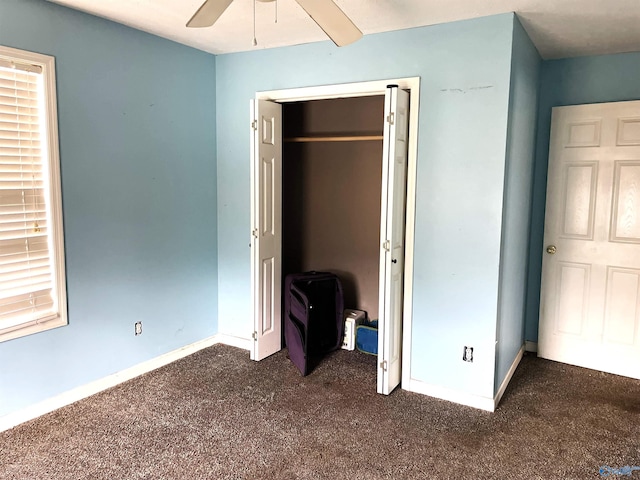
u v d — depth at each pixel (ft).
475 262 9.29
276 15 8.91
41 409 8.84
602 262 11.27
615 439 8.36
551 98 11.91
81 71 8.96
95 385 9.81
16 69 7.96
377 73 10.03
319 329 12.20
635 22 8.91
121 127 9.84
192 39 10.69
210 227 12.47
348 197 13.32
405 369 10.26
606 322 11.32
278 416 9.01
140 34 10.06
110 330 10.00
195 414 9.05
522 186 10.69
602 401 9.83
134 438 8.18
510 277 10.19
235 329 12.73
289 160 13.96
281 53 11.21
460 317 9.55
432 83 9.42
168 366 11.33
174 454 7.73
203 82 11.87
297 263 14.14
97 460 7.53
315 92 10.84
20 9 7.93
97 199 9.48
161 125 10.78
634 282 10.90
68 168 8.88
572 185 11.53
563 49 10.83
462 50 9.04
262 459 7.63
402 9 8.41
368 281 13.33
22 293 8.41
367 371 11.21
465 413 9.25
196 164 11.85
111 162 9.70
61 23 8.55
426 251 9.78
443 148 9.41
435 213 9.61
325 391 10.11
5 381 8.22
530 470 7.44
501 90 8.73
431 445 8.10
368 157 12.93
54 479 7.04
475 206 9.18
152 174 10.66
